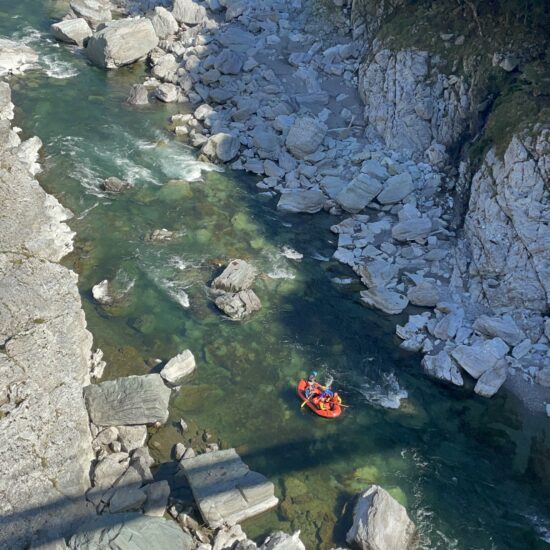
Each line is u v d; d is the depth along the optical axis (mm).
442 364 25562
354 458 22547
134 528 18781
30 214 28781
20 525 18328
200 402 23703
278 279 29062
